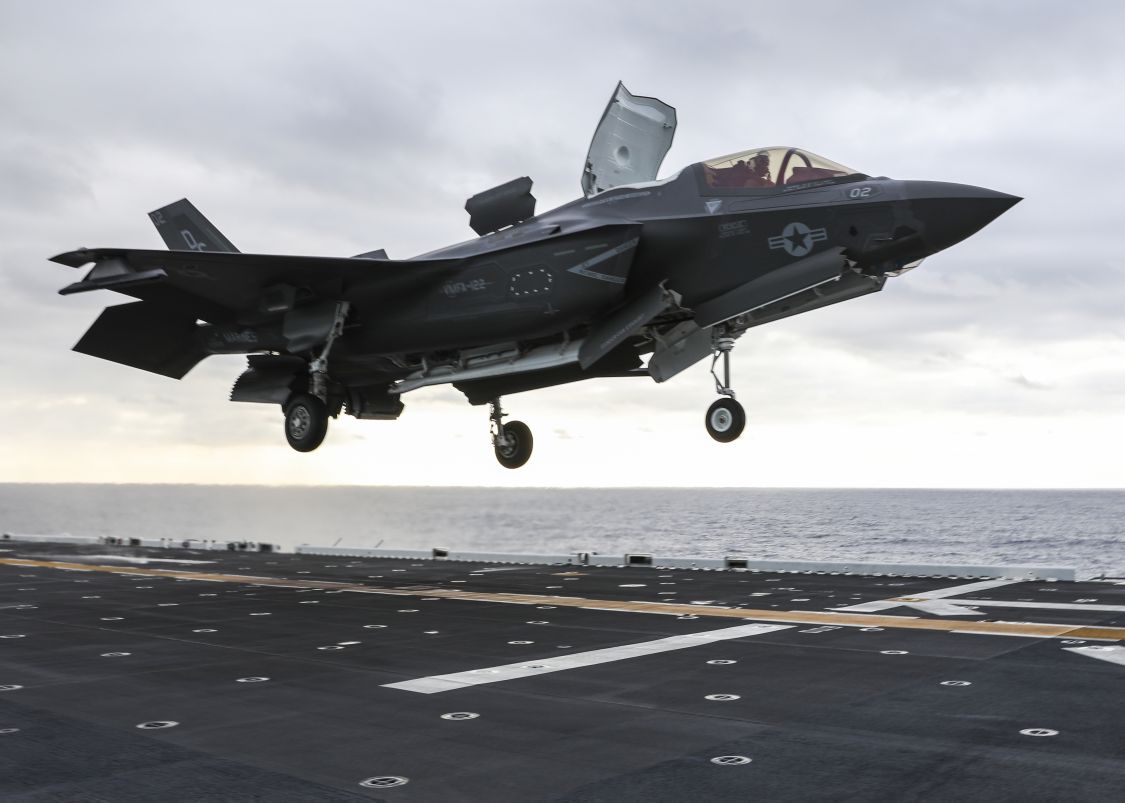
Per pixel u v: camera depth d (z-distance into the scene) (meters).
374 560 23.39
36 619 12.16
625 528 134.00
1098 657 8.54
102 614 12.63
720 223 14.82
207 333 19.86
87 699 7.24
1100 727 5.98
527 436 20.66
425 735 6.01
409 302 17.44
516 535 123.31
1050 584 15.23
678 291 15.35
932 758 5.30
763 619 11.50
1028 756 5.30
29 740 5.98
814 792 4.72
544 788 4.87
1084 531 111.00
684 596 14.23
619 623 11.31
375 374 19.70
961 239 13.64
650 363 16.72
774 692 7.21
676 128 17.11
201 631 10.98
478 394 19.70
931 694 7.04
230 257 16.53
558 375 18.53
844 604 12.89
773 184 14.86
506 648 9.51
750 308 14.72
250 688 7.62
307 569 20.45
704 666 8.37
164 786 4.97
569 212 16.83
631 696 7.14
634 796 4.71
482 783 4.97
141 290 18.45
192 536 139.38
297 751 5.66
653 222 15.32
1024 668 8.04
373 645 9.80
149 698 7.27
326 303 17.86
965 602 12.88
